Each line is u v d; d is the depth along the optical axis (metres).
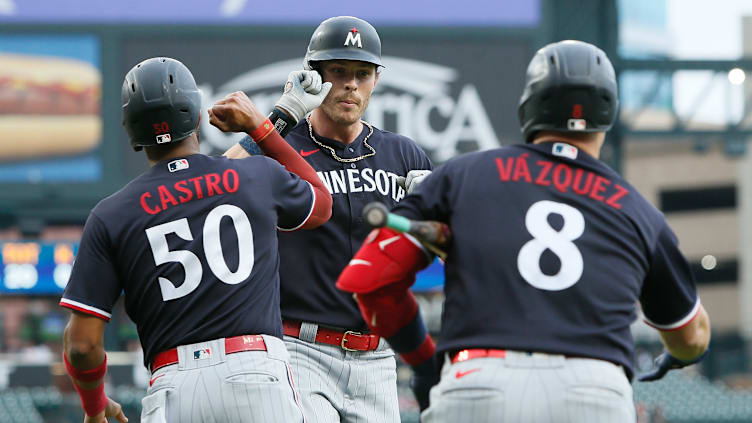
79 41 70.38
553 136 13.27
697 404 77.19
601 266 12.41
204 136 70.12
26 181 69.25
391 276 12.92
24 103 69.62
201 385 14.07
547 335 12.06
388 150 19.62
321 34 18.61
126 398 64.69
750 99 83.56
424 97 72.06
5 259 68.69
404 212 13.04
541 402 11.84
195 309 14.33
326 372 18.34
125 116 14.95
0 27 69.69
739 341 120.19
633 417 12.35
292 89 17.22
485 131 72.31
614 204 12.77
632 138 83.69
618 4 78.88
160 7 71.12
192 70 71.25
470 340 12.26
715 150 136.12
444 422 12.22
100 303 14.48
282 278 18.23
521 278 12.29
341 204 18.67
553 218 12.56
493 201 12.72
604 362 12.20
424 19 72.44
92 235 14.52
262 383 14.18
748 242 136.50
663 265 12.98
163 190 14.68
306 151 18.94
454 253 12.70
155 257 14.42
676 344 13.58
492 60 72.75
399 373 74.06
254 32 71.75
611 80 13.21
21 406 64.31
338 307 18.33
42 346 80.12
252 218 14.81
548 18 73.31
